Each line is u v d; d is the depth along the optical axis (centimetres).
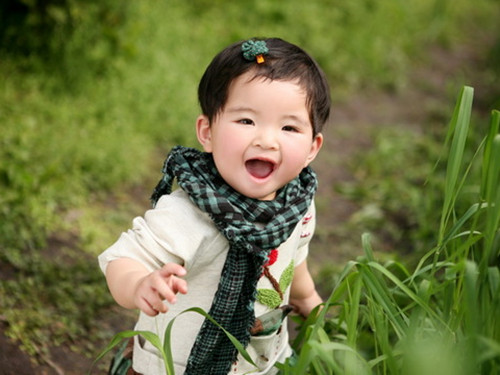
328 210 497
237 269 202
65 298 335
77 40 560
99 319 329
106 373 296
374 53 789
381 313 215
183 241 197
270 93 200
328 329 258
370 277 203
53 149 458
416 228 460
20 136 458
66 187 435
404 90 765
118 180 466
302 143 206
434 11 975
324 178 548
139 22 609
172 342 213
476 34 1016
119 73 571
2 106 498
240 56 204
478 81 813
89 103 536
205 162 212
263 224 208
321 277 393
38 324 311
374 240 454
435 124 684
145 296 183
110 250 202
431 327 239
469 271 186
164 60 603
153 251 197
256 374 221
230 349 210
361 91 738
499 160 192
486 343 173
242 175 203
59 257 370
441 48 920
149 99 559
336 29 808
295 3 790
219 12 744
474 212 213
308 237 233
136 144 506
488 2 1156
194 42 668
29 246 370
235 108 202
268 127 201
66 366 294
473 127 563
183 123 548
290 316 263
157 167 502
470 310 183
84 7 564
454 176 207
